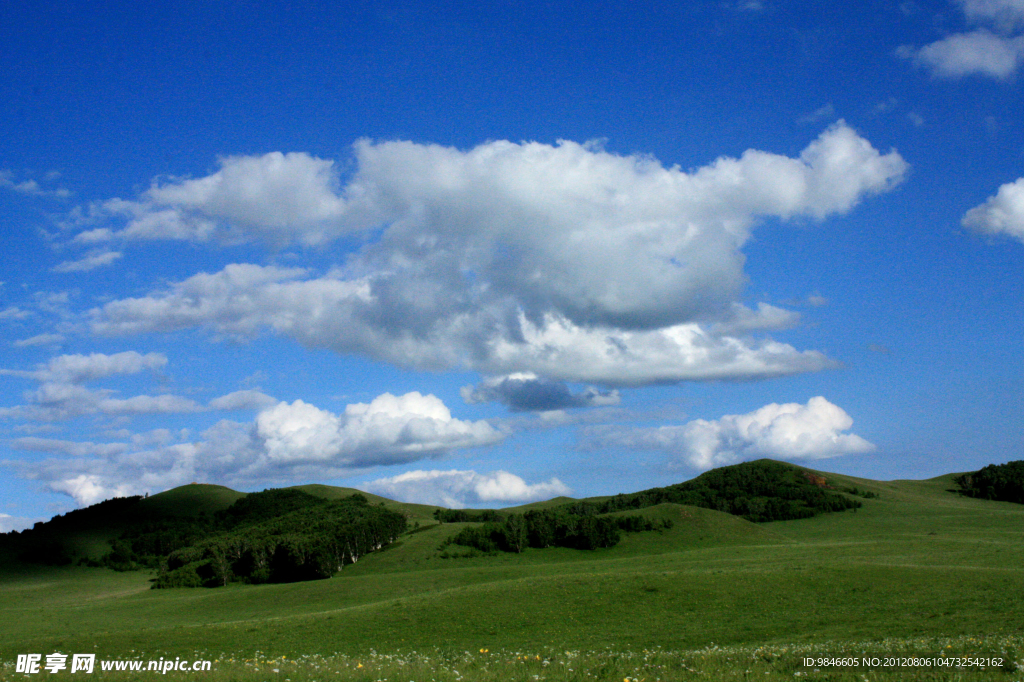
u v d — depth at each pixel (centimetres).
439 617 5653
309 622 5816
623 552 12712
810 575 6247
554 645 4722
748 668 2759
